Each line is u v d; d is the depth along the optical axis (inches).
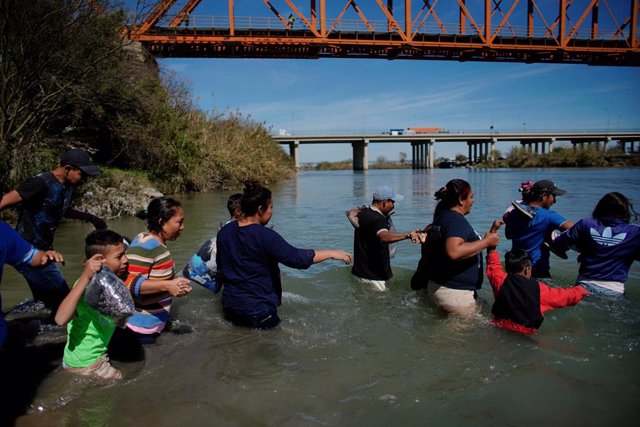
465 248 146.7
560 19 1450.5
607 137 2962.6
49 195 143.0
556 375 113.3
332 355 126.6
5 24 379.2
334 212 476.4
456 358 123.7
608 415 95.8
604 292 167.0
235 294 147.3
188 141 730.2
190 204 552.1
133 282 129.3
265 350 130.0
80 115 543.2
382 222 188.2
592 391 105.7
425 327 147.5
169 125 693.9
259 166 944.9
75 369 113.0
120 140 630.5
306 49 1338.6
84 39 479.8
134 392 106.2
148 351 129.3
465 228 152.3
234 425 93.1
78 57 486.6
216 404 101.1
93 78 518.0
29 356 123.7
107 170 540.1
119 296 109.8
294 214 460.1
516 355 125.0
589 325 146.3
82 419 95.2
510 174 1571.1
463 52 1408.7
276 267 152.2
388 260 197.2
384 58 1400.1
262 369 118.0
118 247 120.3
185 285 129.9
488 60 1478.8
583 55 1540.4
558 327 145.0
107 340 117.0
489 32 1387.8
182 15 1119.0
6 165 366.9
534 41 1467.8
